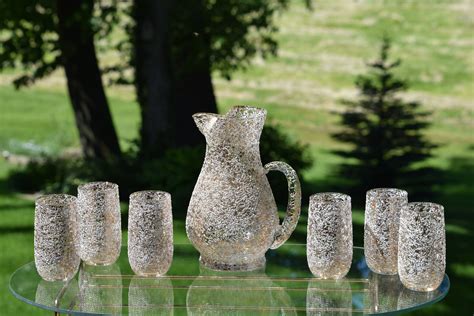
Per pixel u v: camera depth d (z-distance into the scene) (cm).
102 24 819
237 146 248
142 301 241
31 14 846
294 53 1936
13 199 791
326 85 1764
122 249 289
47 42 848
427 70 1839
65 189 764
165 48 778
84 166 779
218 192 249
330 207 250
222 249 252
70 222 254
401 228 245
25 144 1172
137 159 762
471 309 523
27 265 274
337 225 250
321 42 1994
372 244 259
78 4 822
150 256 254
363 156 865
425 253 240
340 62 1886
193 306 237
